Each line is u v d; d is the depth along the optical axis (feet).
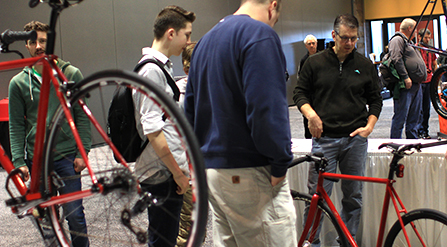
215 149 4.78
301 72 8.59
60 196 3.97
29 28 6.81
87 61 21.47
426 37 19.11
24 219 11.37
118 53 23.13
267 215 4.87
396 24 47.44
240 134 4.71
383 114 28.71
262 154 4.53
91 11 21.63
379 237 7.02
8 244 9.65
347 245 7.31
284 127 4.34
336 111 8.06
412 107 17.10
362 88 8.16
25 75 7.13
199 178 3.17
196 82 5.10
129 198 3.76
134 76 3.38
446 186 7.69
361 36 48.57
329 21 45.19
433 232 7.23
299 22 39.55
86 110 3.93
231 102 4.69
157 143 5.53
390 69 16.47
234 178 4.80
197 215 3.20
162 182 5.75
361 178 6.97
